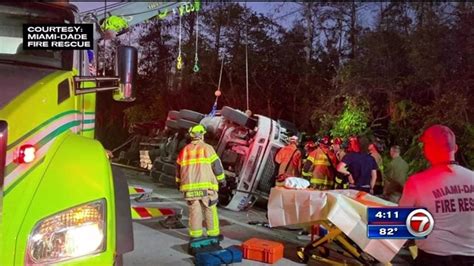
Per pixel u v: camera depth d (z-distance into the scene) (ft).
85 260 7.21
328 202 16.37
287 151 27.71
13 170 7.23
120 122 83.05
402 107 40.22
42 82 9.04
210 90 72.69
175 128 38.52
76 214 7.35
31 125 7.84
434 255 9.18
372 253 15.15
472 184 9.20
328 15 63.00
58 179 7.70
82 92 10.78
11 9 11.78
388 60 43.34
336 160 26.55
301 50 64.44
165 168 37.60
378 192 24.68
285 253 19.21
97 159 8.41
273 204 18.12
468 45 36.37
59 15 12.51
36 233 7.08
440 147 9.37
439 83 37.76
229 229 23.39
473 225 9.07
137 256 18.07
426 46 38.22
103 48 17.65
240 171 28.45
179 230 22.34
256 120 29.73
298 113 60.29
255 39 67.82
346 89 44.42
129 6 30.32
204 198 18.86
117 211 8.96
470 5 37.93
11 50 11.44
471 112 35.35
